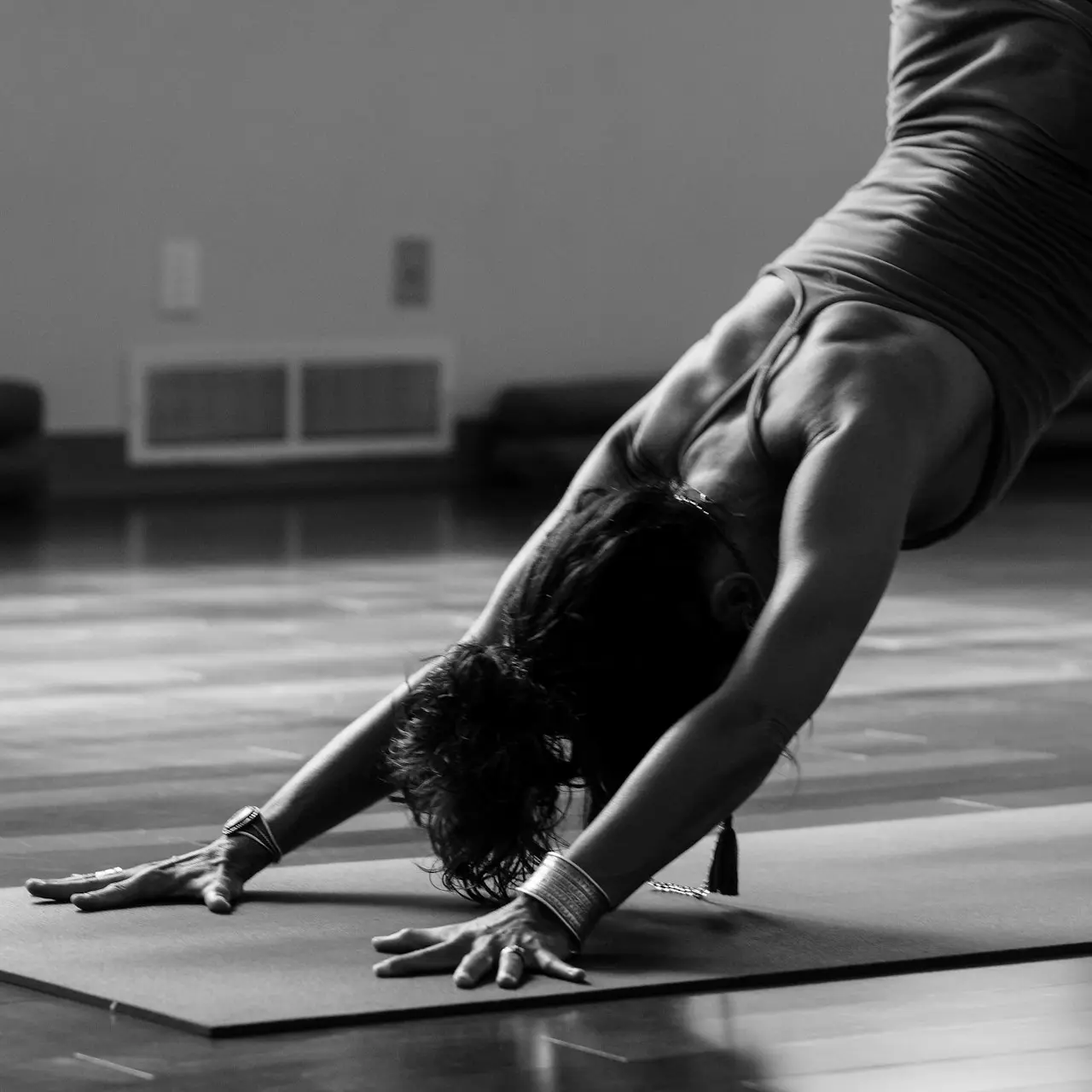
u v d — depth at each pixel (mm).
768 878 6176
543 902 5168
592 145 19609
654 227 19906
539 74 19344
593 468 5988
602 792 5500
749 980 5074
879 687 9836
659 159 19859
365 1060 4473
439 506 17547
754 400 5703
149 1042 4598
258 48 18297
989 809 7348
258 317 18578
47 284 17797
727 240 20188
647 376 19828
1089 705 9406
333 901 5816
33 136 17625
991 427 5906
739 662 5301
